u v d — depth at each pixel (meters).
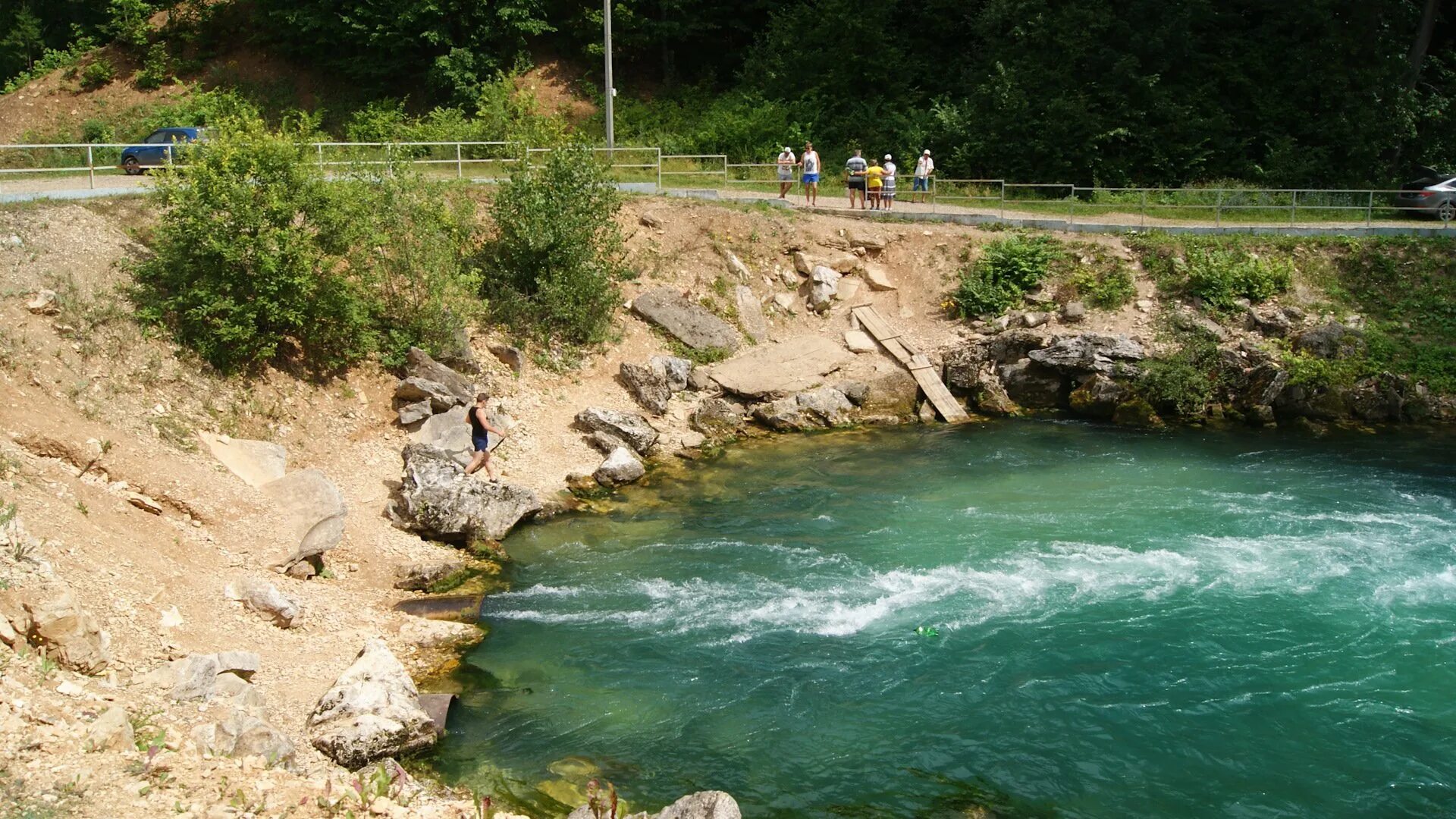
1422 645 14.23
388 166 23.44
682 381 24.86
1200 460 22.45
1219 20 40.81
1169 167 37.75
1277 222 31.94
